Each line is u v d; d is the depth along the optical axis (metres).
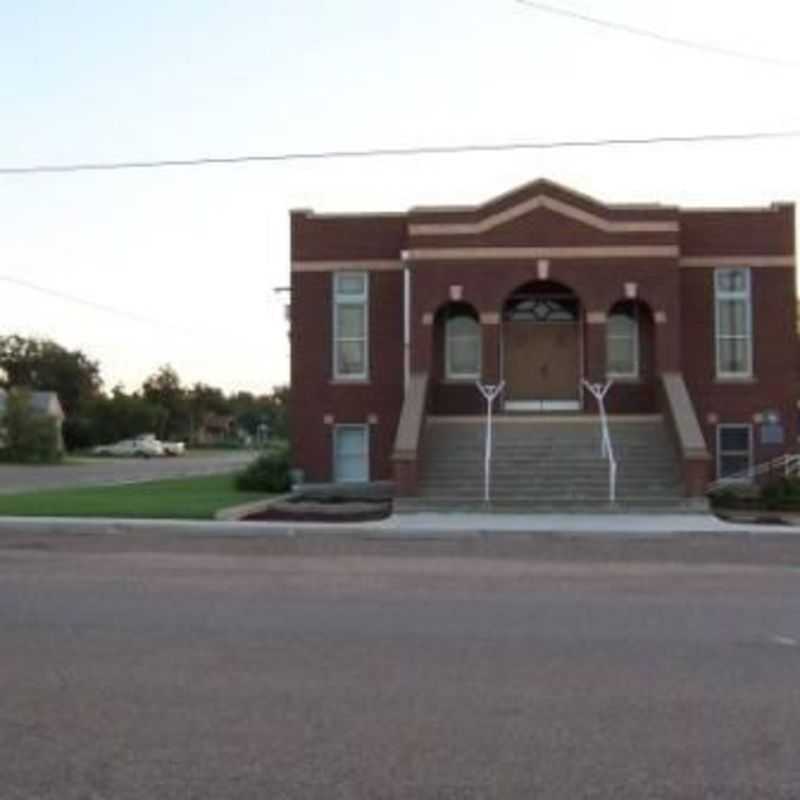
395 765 6.84
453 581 15.42
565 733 7.50
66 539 21.03
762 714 7.98
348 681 8.98
